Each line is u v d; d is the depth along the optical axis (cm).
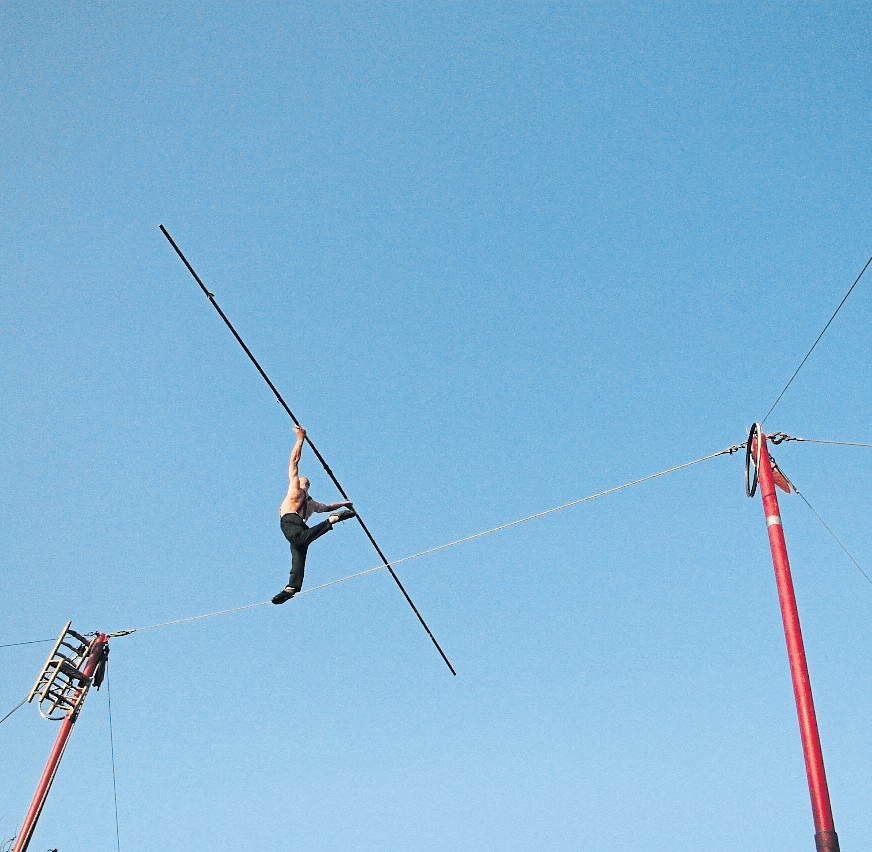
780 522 1355
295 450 1741
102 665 2269
